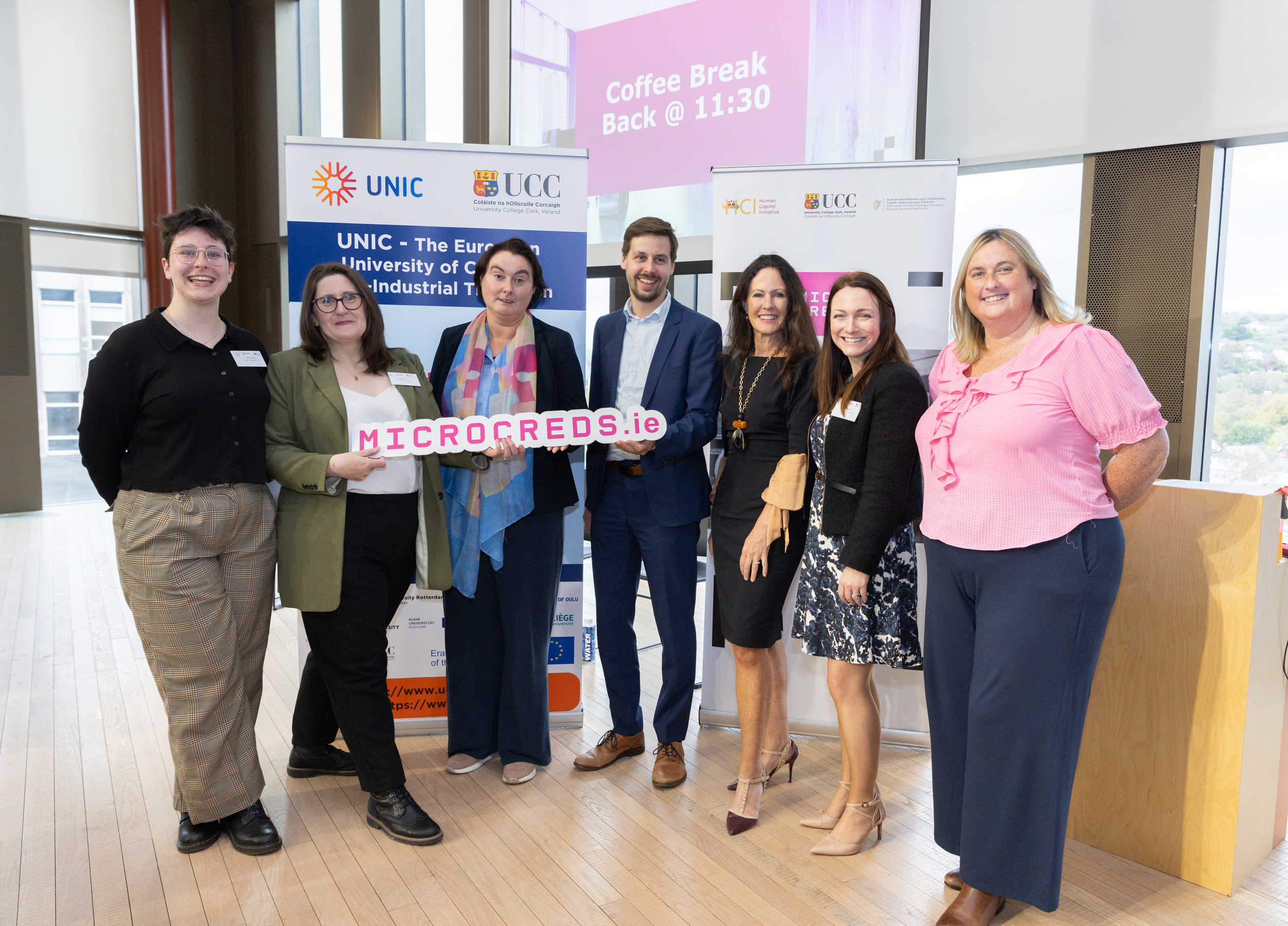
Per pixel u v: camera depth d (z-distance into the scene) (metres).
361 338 2.40
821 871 2.24
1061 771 1.85
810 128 4.24
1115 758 2.33
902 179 2.92
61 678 3.64
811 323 2.47
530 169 2.97
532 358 2.63
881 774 2.86
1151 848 2.29
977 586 1.92
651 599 2.72
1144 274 3.85
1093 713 2.37
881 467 2.12
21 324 7.27
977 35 4.17
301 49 7.98
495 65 5.63
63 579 5.30
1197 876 2.21
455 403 2.63
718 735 3.17
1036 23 3.98
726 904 2.09
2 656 3.92
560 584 3.13
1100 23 3.81
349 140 2.87
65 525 6.90
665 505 2.63
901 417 2.12
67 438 7.80
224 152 8.62
